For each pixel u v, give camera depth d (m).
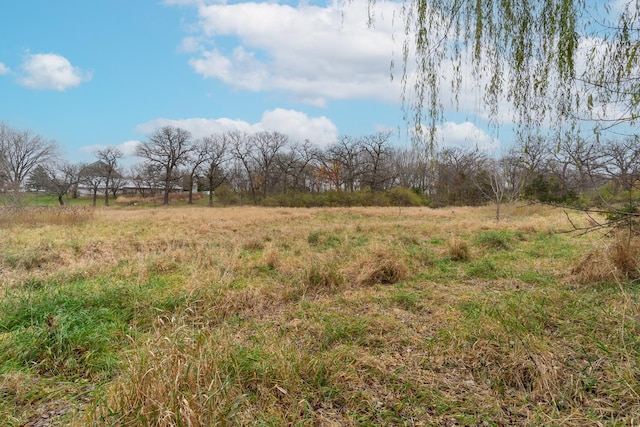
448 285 4.84
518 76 3.24
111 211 26.66
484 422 1.99
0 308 3.62
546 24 3.08
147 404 1.81
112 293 4.15
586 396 2.13
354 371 2.50
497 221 13.45
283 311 3.98
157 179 52.97
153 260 6.13
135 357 2.25
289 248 8.11
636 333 2.70
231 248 8.09
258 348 2.77
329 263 5.80
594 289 4.06
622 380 2.15
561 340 2.81
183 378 1.96
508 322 3.01
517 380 2.31
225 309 3.92
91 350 2.86
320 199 34.19
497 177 14.40
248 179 54.22
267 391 2.22
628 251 4.38
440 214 20.67
